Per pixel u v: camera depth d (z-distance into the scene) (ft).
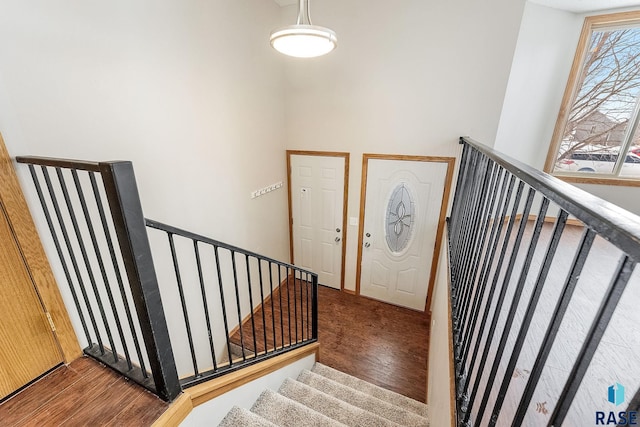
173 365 4.11
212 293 9.57
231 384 5.30
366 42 10.28
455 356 4.84
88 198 5.71
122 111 6.17
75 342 5.05
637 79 10.78
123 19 5.93
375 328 11.76
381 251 12.85
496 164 4.23
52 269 4.83
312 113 12.07
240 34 9.27
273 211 12.77
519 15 8.39
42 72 4.81
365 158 11.76
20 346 4.36
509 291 7.70
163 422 3.94
